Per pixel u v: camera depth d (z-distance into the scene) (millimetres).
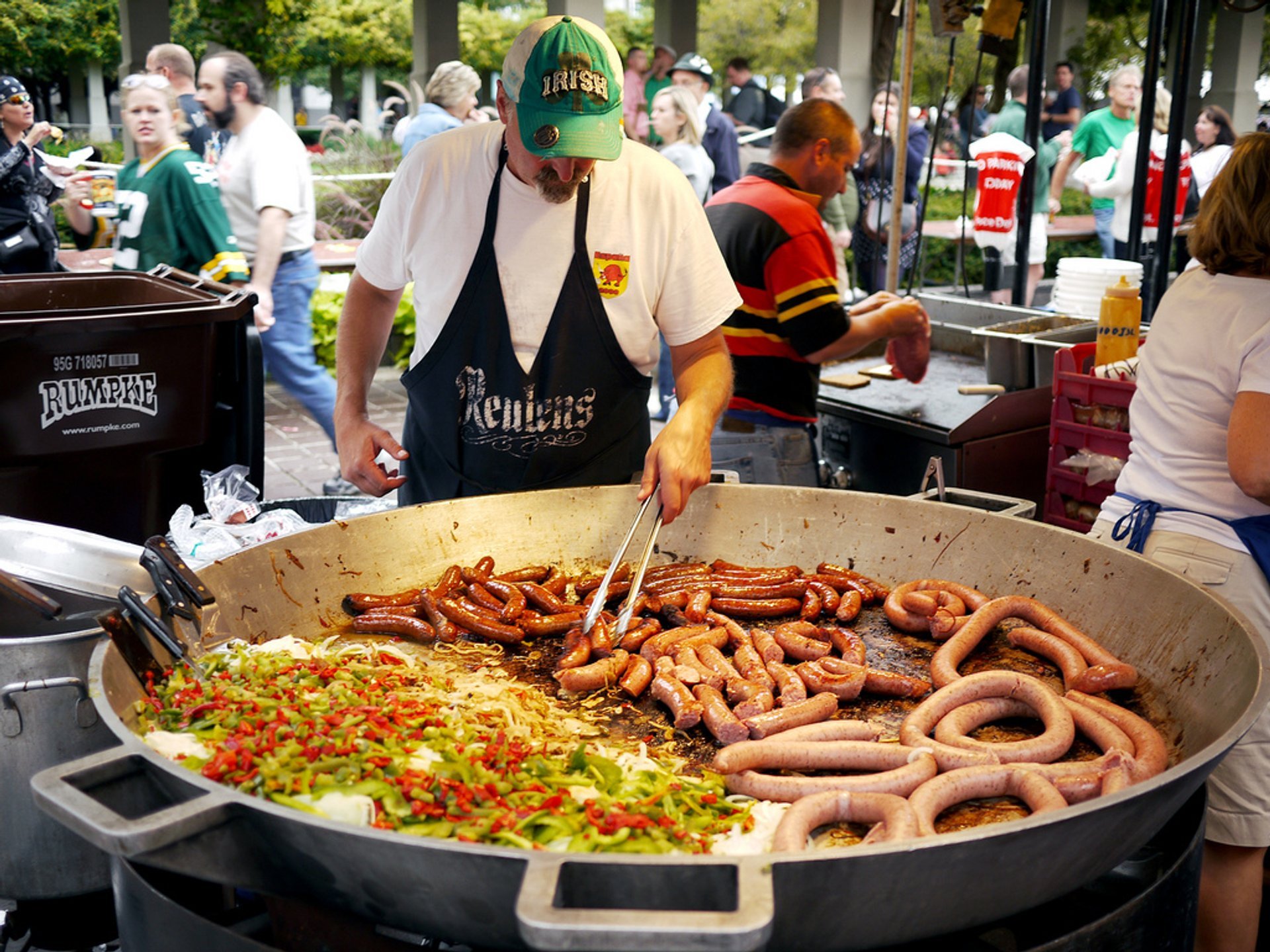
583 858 1189
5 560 1987
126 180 5562
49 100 11141
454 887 1264
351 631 2492
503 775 1634
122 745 1448
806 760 1833
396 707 1765
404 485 2979
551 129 2270
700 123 8109
